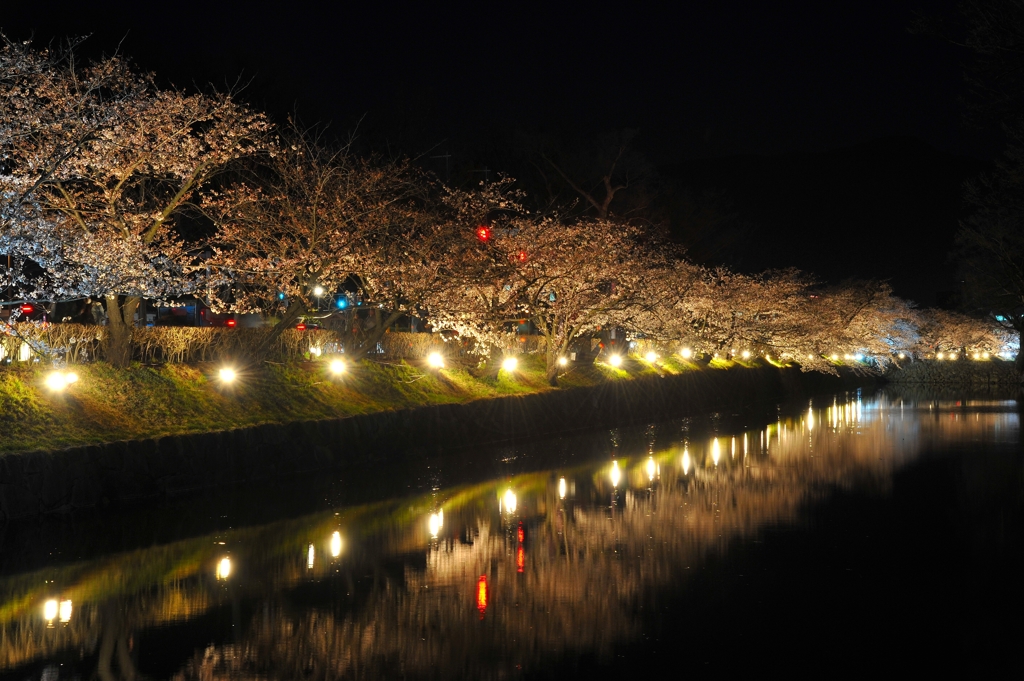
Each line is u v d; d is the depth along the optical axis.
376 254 24.27
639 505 16.11
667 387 42.44
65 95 16.84
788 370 62.38
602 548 12.48
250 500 16.42
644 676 7.62
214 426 18.41
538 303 32.78
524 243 31.12
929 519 14.61
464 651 8.23
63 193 17.80
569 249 32.03
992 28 18.73
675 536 13.30
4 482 13.88
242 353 22.42
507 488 18.22
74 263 17.39
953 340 77.75
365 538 13.16
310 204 22.78
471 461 23.00
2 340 16.75
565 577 10.85
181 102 18.20
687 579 10.76
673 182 57.50
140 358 19.81
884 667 7.82
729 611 9.48
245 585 10.50
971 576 10.88
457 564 11.55
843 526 14.02
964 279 61.44
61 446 15.01
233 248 23.75
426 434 24.66
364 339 28.02
